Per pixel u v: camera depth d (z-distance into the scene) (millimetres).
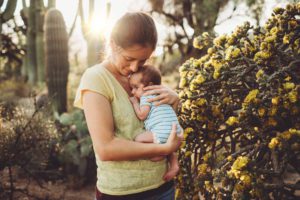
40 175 4684
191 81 2262
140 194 1538
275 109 2084
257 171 2008
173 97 1687
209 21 7418
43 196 4242
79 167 4953
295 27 2262
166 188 1616
